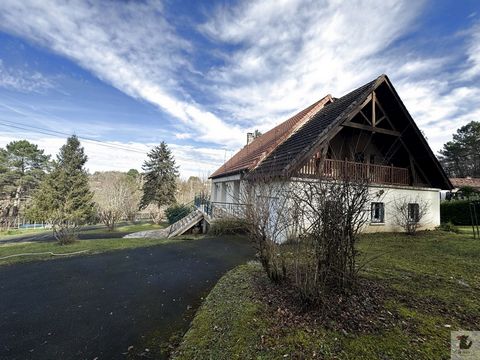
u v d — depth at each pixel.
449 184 12.72
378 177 11.79
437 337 2.82
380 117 11.98
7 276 5.84
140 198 32.50
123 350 2.98
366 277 4.80
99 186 43.66
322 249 3.43
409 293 4.10
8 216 36.41
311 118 13.40
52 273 6.07
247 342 2.78
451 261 6.31
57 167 30.20
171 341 3.17
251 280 4.82
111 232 19.67
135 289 4.99
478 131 34.12
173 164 30.50
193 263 6.88
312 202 3.67
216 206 13.98
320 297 3.29
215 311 3.67
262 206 4.51
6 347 3.05
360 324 3.03
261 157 12.08
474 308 3.60
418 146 12.17
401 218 11.69
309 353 2.53
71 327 3.53
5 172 36.44
